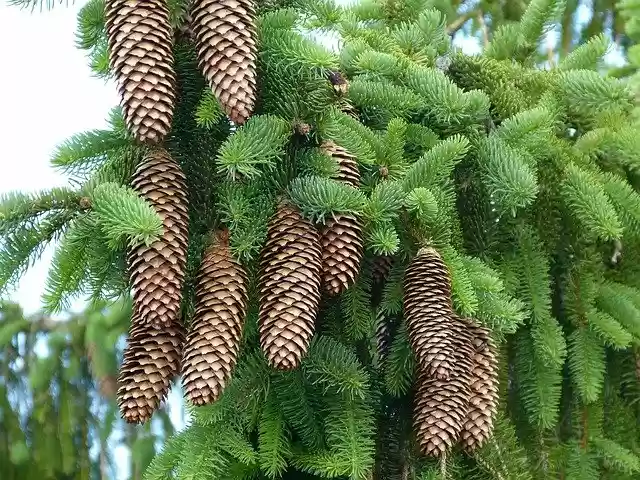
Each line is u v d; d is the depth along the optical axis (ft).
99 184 2.18
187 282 2.32
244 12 2.15
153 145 2.22
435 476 2.39
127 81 2.09
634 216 2.71
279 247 2.19
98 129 2.31
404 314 2.35
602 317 2.74
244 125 2.22
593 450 2.80
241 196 2.27
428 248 2.40
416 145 2.69
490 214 2.71
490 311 2.41
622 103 2.81
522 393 2.76
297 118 2.34
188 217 2.20
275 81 2.32
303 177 2.36
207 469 2.32
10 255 2.15
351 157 2.41
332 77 2.31
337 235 2.23
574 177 2.65
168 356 2.17
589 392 2.67
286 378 2.41
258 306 2.35
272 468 2.30
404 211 2.40
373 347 2.67
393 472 2.54
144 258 2.07
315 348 2.38
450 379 2.31
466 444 2.37
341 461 2.30
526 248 2.72
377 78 2.66
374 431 2.54
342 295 2.45
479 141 2.61
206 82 2.32
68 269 2.23
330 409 2.41
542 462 2.77
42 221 2.16
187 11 2.27
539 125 2.61
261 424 2.39
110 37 2.14
